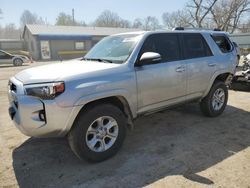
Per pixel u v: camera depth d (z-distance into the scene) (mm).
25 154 3732
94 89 3168
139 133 4445
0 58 19703
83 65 3635
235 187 2830
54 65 3828
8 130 4715
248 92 7629
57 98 2939
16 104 3209
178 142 4035
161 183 2939
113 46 4180
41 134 3074
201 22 30125
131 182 2980
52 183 3004
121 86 3447
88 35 34531
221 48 5254
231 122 4918
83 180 3047
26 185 2973
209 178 3012
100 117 3330
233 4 29750
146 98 3826
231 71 5309
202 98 4926
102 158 3434
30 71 3521
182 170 3201
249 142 3998
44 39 31609
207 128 4613
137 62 3684
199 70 4559
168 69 4039
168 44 4184
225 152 3664
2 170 3305
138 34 4039
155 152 3705
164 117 5258
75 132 3182
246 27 32969
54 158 3596
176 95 4277
